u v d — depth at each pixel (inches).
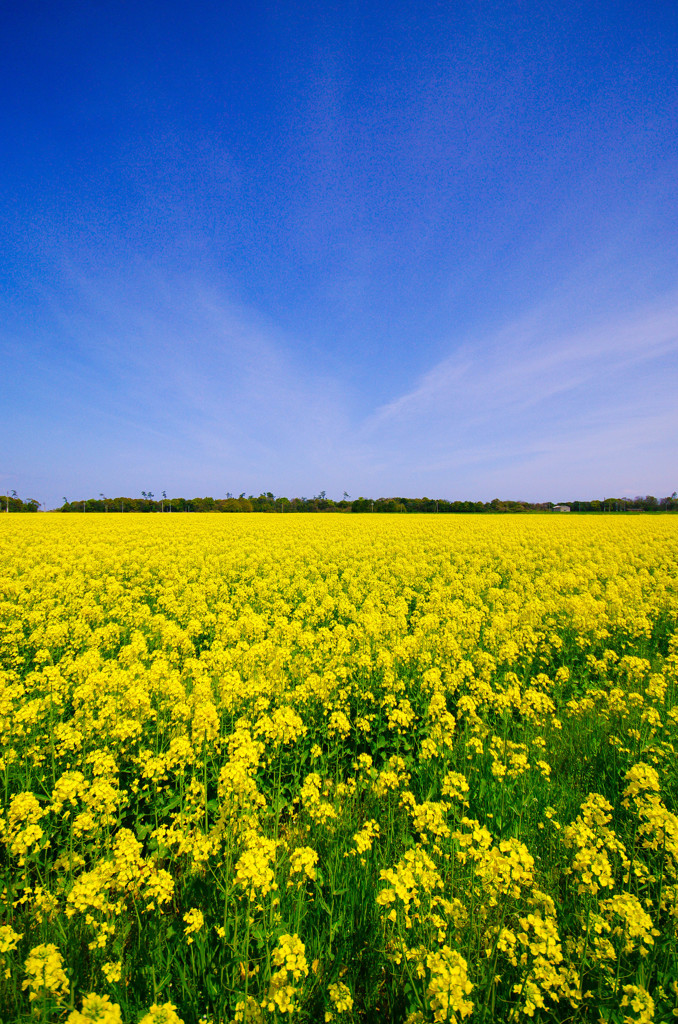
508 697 268.5
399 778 206.1
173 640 371.6
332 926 138.6
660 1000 121.5
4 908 145.6
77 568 717.3
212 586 590.2
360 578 673.0
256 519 2144.4
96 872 137.9
